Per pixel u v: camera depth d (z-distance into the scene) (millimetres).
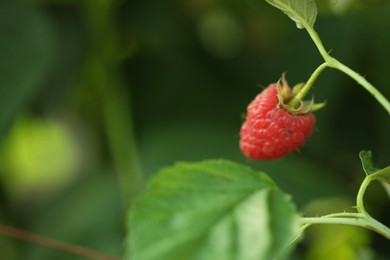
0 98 458
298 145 349
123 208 497
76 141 553
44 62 468
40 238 425
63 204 520
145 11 521
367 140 503
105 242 487
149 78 525
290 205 286
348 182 506
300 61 481
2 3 473
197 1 520
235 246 279
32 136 594
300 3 328
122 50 525
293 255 480
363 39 483
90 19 517
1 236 508
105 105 519
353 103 501
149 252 280
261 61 521
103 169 525
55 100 520
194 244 280
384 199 495
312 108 348
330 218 316
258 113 348
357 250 463
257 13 499
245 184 292
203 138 494
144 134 518
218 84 524
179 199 289
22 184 579
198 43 528
